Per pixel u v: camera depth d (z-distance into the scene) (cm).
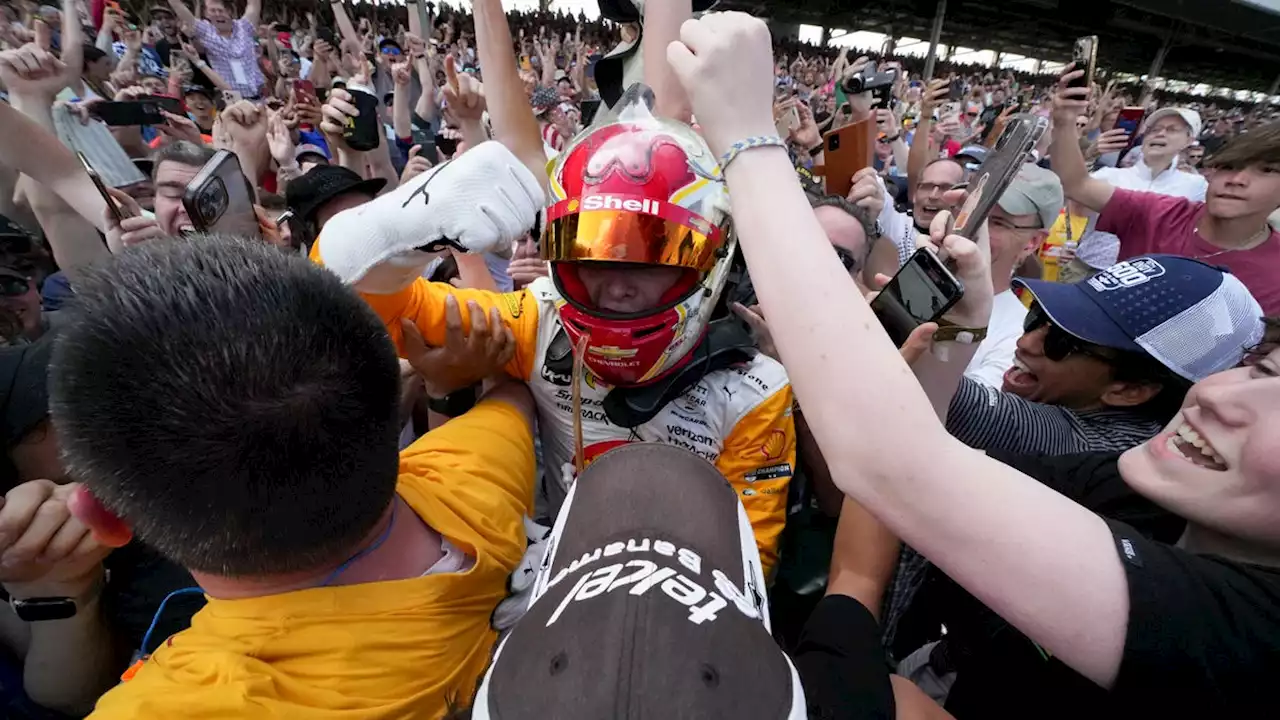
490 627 81
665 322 106
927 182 290
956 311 100
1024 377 151
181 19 534
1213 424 72
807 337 60
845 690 75
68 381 55
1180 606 54
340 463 61
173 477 56
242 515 58
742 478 121
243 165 275
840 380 59
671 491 54
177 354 54
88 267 60
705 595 43
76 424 55
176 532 59
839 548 107
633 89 113
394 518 76
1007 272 217
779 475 122
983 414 131
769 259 62
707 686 37
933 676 121
